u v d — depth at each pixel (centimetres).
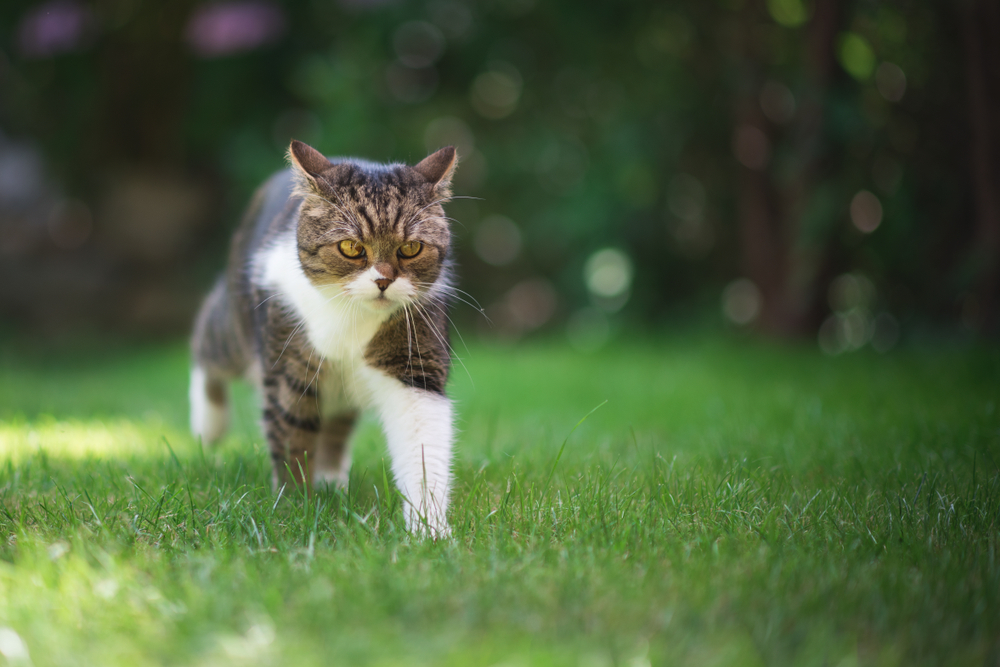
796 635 208
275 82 1243
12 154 1257
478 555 269
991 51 755
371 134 1117
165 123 1253
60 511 314
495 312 1309
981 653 204
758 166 999
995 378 637
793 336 983
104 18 1191
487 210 1230
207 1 1190
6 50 1165
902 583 242
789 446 447
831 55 870
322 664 192
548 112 1185
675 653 198
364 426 562
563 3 1058
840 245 952
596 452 435
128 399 690
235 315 426
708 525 306
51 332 1106
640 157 1045
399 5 1116
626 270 1162
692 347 999
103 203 1210
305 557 266
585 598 231
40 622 211
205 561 256
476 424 568
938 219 906
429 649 197
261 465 401
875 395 607
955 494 337
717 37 1044
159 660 196
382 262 345
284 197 424
